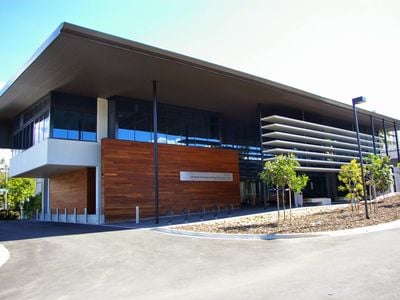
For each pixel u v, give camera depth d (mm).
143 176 23812
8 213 38906
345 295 5371
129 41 17562
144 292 6543
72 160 22969
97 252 11203
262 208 27344
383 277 6238
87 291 6895
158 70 20828
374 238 10781
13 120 31188
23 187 42656
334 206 25422
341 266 7312
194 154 26438
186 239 13070
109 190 22391
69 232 17078
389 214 17328
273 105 29500
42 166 23359
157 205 20172
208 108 29375
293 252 9445
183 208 25109
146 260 9602
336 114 34188
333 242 10602
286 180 16203
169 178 24812
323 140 31578
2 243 14164
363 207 21859
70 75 20875
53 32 16516
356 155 36219
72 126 23688
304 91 26344
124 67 20141
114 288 6988
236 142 34594
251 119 33969
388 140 45562
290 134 28672
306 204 30141
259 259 8859
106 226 19688
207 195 26562
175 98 26234
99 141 24344
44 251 11867
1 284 7910
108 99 25422
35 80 21406
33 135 25984
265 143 27828
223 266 8328
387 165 21266
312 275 6742
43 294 6895
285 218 17812
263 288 6094
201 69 20891
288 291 5773
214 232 13859
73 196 26266
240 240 12180
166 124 27312
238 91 25281
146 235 14711
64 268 9172
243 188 33625
